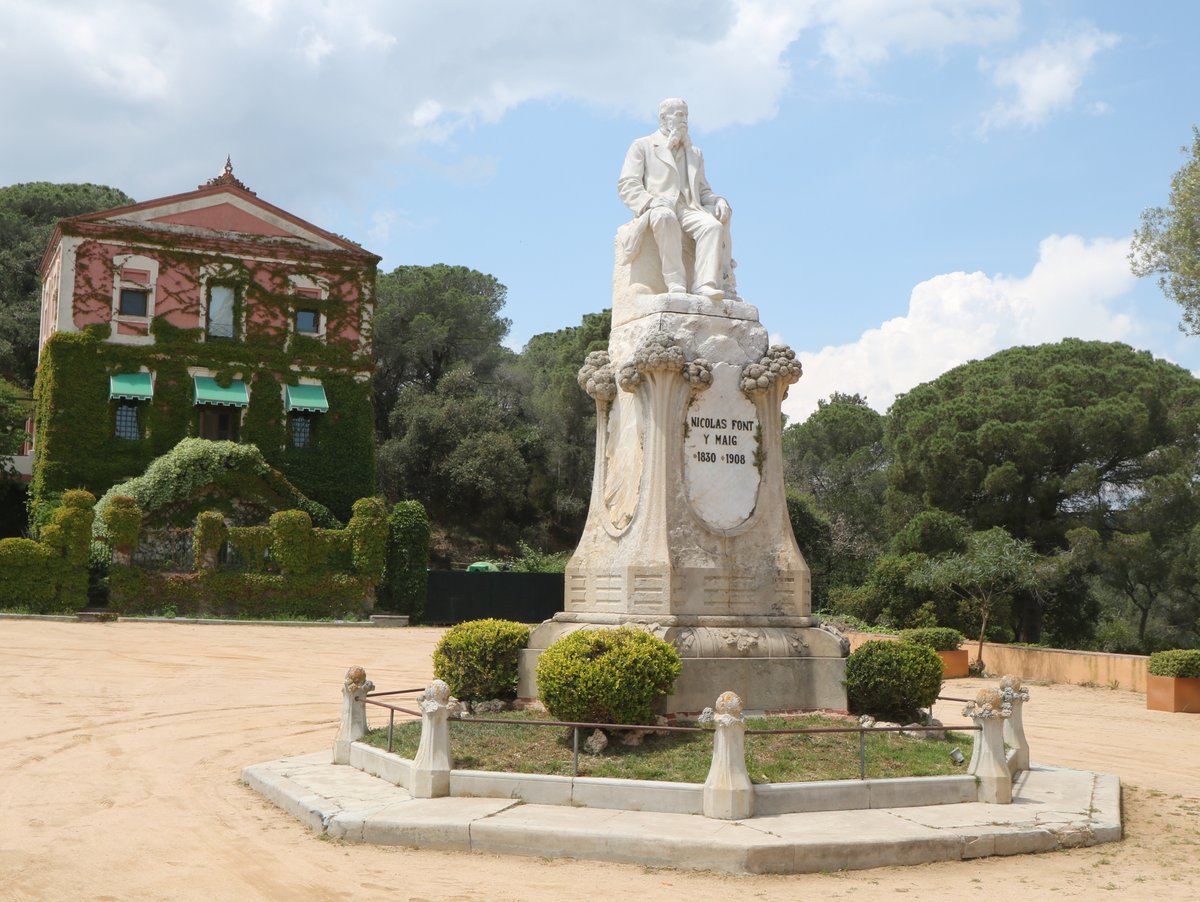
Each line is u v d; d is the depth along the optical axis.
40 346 54.25
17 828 10.38
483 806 10.44
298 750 15.18
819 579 47.84
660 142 15.45
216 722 17.58
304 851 9.60
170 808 11.33
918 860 9.63
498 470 63.41
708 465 14.08
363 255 53.78
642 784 10.40
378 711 18.58
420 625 45.16
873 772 11.30
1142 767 16.08
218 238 51.06
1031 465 42.62
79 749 14.88
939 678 13.42
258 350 51.22
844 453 64.44
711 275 14.73
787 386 14.65
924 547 41.88
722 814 10.05
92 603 40.97
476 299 73.88
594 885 8.72
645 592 13.42
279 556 42.38
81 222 48.78
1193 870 9.80
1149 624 49.09
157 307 49.75
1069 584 43.78
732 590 13.78
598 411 15.19
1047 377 45.41
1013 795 12.00
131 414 49.34
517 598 48.44
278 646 31.09
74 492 39.38
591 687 11.45
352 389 52.91
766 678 13.30
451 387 67.12
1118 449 42.50
